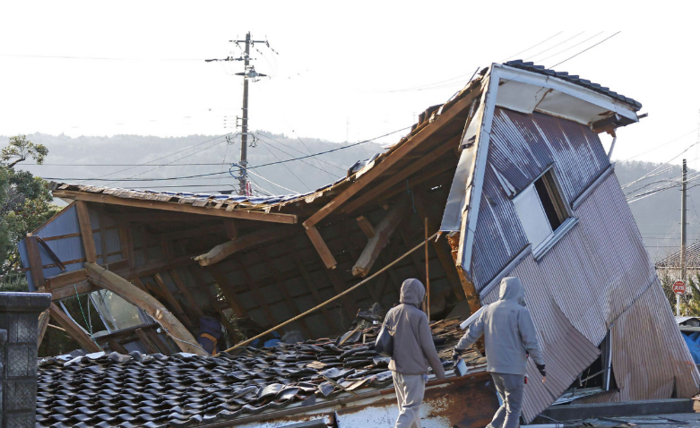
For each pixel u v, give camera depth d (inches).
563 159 395.5
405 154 409.7
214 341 585.9
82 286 561.0
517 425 243.8
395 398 275.4
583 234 384.2
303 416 275.4
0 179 1023.6
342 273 611.8
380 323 432.8
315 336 644.7
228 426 275.0
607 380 385.1
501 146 344.5
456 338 372.5
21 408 205.3
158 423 279.9
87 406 304.8
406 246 569.0
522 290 258.4
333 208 465.7
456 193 318.0
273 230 550.3
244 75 1445.6
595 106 414.6
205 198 553.3
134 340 600.4
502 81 353.7
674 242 3435.0
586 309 359.3
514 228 324.5
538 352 244.4
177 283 642.8
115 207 590.6
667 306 439.5
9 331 205.3
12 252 1026.1
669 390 426.9
